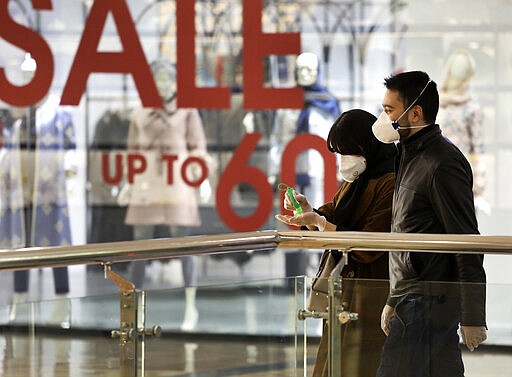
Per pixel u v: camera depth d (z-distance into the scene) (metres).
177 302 5.86
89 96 12.14
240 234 6.58
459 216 6.16
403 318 6.17
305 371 6.29
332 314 6.30
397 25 12.21
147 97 12.09
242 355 6.07
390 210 6.86
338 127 6.85
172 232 12.27
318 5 12.23
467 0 12.12
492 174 12.20
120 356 5.64
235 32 12.20
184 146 12.24
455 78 12.16
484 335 5.98
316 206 12.31
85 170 12.19
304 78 12.25
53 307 5.37
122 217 12.23
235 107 12.26
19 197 12.05
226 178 12.24
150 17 12.14
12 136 11.99
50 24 12.09
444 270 6.36
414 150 6.35
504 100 12.16
